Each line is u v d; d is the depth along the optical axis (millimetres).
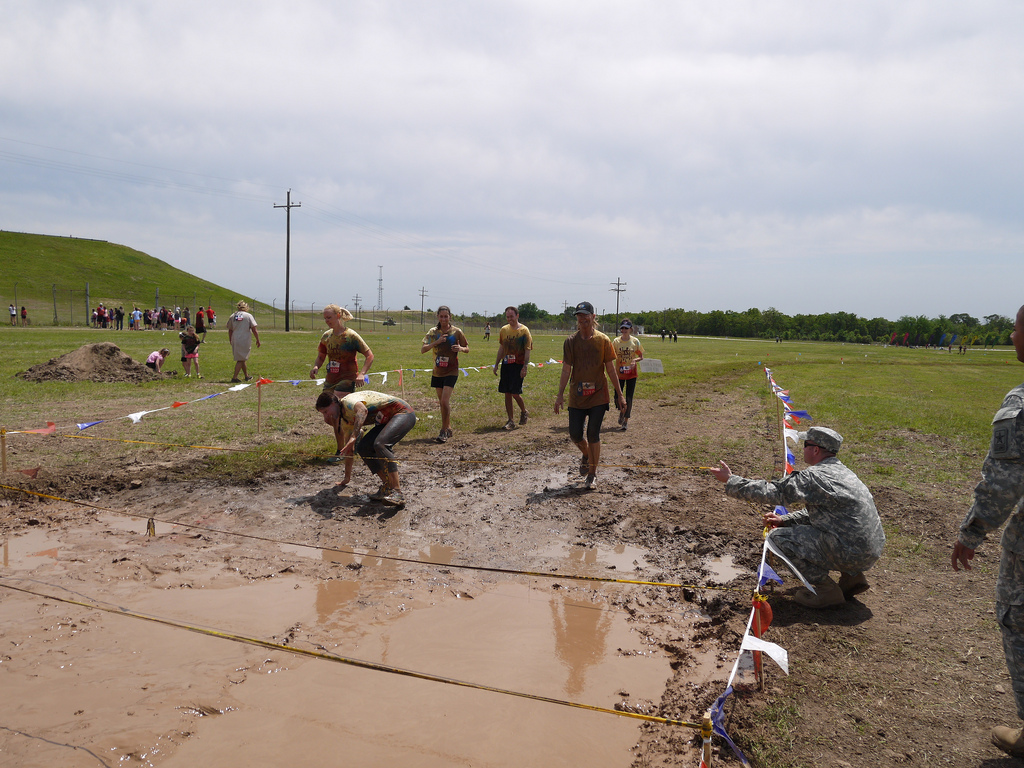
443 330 8844
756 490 4152
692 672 3410
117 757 2660
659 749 2791
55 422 9430
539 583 4527
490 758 2721
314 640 3688
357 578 4555
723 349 46594
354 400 5898
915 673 3357
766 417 11672
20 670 3305
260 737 2826
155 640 3648
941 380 21766
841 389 17094
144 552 4922
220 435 8789
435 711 3051
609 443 9094
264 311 91875
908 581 4520
